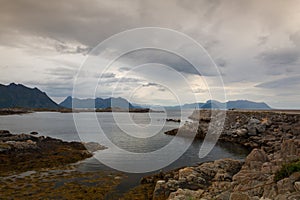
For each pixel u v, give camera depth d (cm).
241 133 4331
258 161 2114
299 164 1417
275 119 4578
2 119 10644
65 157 2900
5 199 1652
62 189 1859
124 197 1717
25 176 2189
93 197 1711
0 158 2728
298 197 1062
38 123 8394
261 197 1259
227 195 1364
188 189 1700
